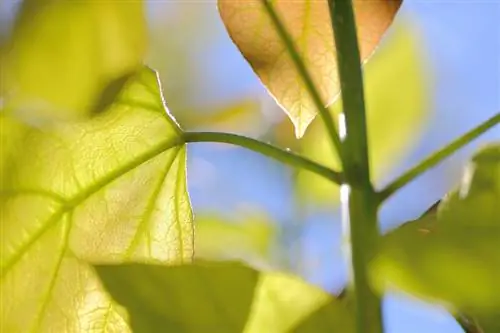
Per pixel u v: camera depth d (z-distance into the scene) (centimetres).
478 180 30
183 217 43
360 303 38
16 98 47
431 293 25
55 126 41
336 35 41
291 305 39
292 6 45
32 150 41
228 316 39
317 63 45
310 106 45
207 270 39
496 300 26
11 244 41
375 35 45
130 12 48
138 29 48
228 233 59
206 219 59
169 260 43
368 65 55
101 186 42
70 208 41
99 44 48
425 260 26
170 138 42
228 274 39
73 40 47
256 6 44
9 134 40
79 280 41
